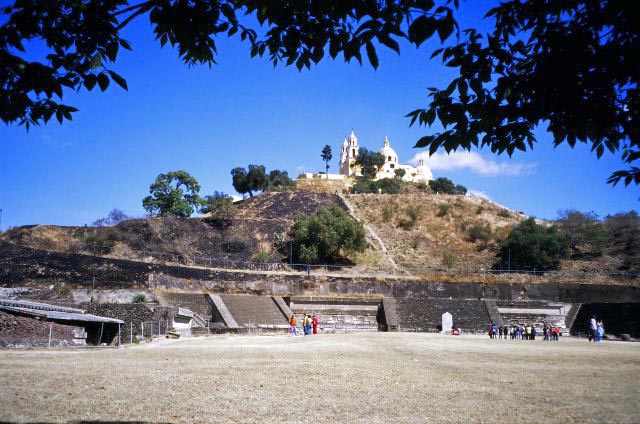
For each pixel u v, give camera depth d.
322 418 13.09
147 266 71.06
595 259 99.88
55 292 55.31
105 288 60.00
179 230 99.50
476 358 29.95
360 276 88.75
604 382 20.53
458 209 122.69
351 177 177.25
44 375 19.64
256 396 15.95
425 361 27.61
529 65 8.64
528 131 9.12
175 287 68.56
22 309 37.19
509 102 8.62
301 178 179.88
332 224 98.00
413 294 83.94
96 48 8.73
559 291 84.31
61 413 13.27
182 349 33.56
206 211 135.38
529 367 25.53
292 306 73.56
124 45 8.78
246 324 62.97
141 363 24.55
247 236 103.00
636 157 9.11
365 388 17.81
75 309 43.19
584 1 8.23
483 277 91.62
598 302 82.62
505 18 8.81
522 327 62.91
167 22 8.48
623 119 8.59
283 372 21.78
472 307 76.81
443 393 17.08
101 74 8.80
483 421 13.02
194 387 17.48
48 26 8.40
